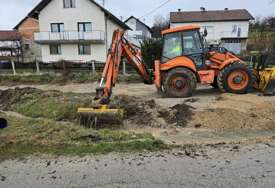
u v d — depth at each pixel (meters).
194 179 3.27
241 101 7.11
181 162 3.76
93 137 4.91
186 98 8.39
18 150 4.34
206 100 7.77
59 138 4.85
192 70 8.59
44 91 9.93
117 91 11.18
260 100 7.20
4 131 5.30
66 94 9.57
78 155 4.09
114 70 7.10
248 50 31.95
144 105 6.89
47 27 27.00
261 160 3.77
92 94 9.95
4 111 8.09
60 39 26.70
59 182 3.28
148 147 4.34
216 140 4.75
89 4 26.27
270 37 35.84
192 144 4.52
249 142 4.53
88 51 27.69
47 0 26.28
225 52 8.81
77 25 26.80
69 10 26.50
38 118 6.94
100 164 3.76
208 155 4.00
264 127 5.38
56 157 4.04
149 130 5.53
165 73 8.86
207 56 8.62
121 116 5.82
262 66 8.46
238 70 8.41
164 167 3.62
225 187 3.07
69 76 15.49
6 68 19.61
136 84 13.56
